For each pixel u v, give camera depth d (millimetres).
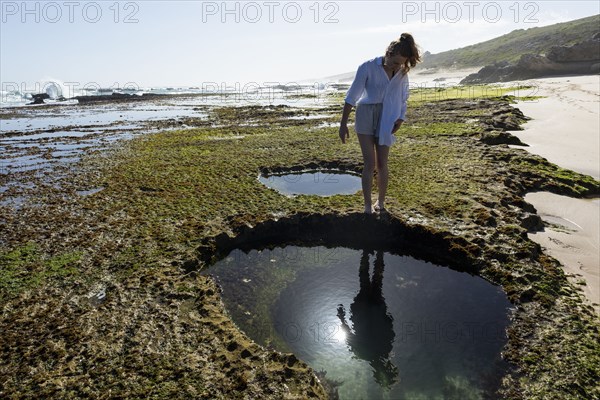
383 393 3486
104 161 10969
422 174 8516
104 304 4383
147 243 5777
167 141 13898
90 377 3424
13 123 22312
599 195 8000
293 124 17781
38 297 4562
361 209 6562
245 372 3463
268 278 5262
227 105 34000
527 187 8070
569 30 85188
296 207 6812
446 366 3754
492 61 99188
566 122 15359
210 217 6625
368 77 5891
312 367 3793
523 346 3850
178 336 3893
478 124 14633
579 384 3373
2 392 3289
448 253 5570
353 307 4695
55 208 7340
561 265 5273
